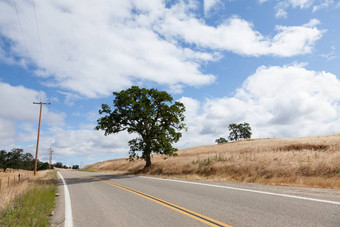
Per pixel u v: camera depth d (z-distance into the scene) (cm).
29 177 2672
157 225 546
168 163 2886
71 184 1744
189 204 764
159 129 2755
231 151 3153
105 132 2867
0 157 9806
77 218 650
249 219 547
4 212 659
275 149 2527
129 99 2742
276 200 731
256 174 1545
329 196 742
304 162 1475
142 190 1185
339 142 2423
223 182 1385
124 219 615
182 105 3009
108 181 1836
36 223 575
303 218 525
